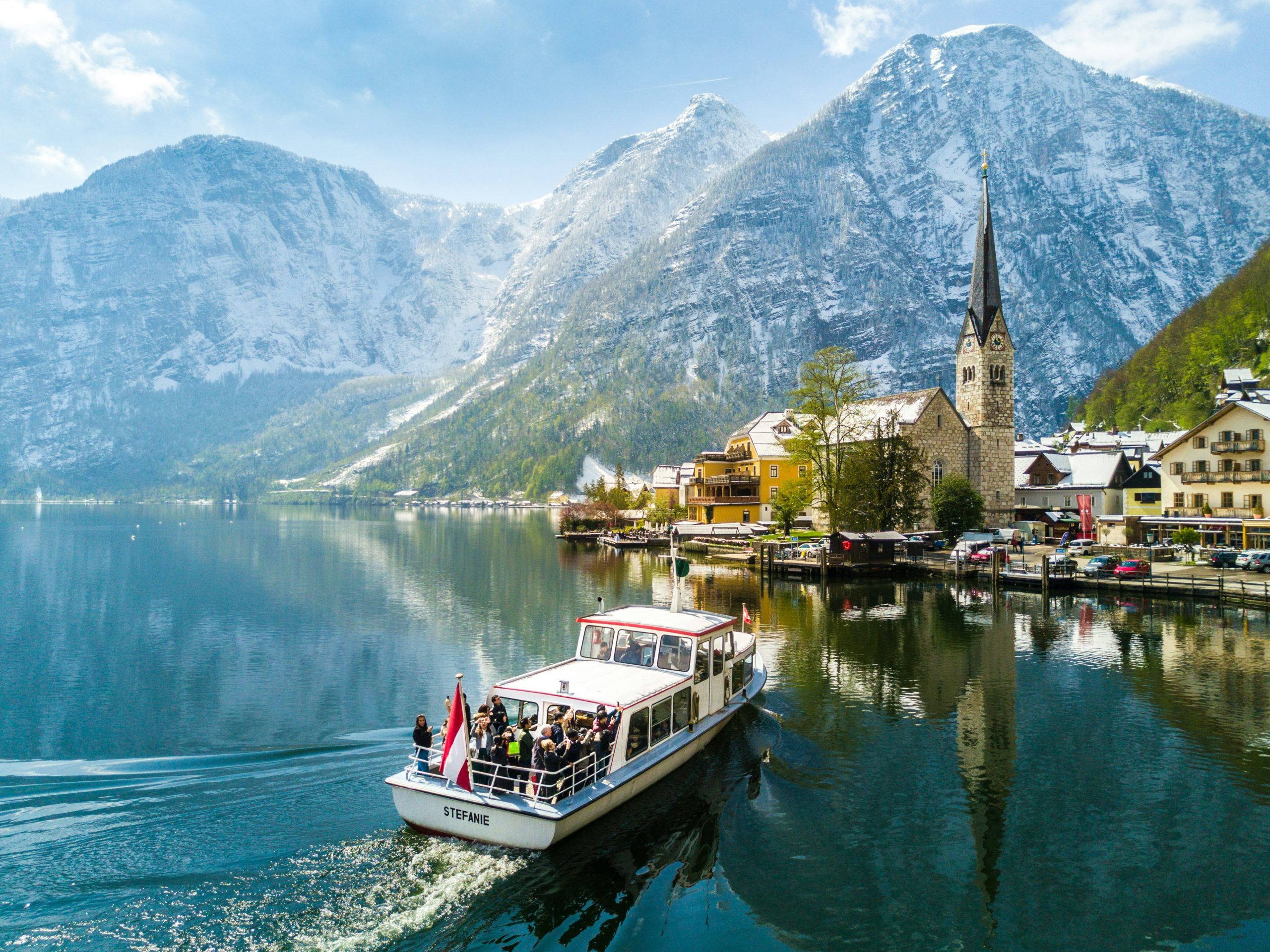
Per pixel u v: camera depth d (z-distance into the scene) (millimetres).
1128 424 190000
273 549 125562
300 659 45438
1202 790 25844
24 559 109688
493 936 17266
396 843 20359
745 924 18109
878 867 20797
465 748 20578
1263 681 38875
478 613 60781
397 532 175250
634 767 22766
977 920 18500
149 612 63094
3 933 16469
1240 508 80875
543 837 19344
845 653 44781
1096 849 21922
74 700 36906
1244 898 19531
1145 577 67125
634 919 18156
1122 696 36312
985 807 24484
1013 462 115750
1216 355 173500
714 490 126812
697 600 66000
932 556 86500
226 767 26281
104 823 21531
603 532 153250
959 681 38906
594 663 27828
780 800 24828
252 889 18266
